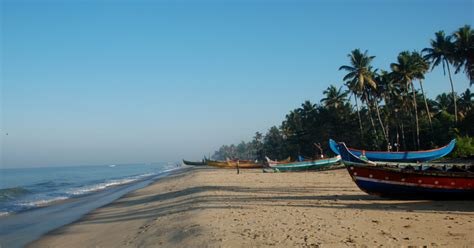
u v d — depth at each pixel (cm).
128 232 1377
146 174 9175
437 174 1534
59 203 2831
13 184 6262
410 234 983
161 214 1678
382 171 1630
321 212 1370
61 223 1859
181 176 5381
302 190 2244
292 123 9419
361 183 1684
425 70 5362
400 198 1634
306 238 955
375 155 3366
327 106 7312
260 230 1073
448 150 3469
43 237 1523
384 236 965
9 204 2798
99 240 1324
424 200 1602
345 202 1639
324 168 4422
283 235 998
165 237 1147
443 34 5056
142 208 2097
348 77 5547
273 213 1380
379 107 6731
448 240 914
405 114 6469
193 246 965
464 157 3819
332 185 2509
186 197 2227
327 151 7344
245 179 3459
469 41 4678
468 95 6731
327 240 930
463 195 1526
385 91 5934
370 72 5625
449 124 5303
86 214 2134
